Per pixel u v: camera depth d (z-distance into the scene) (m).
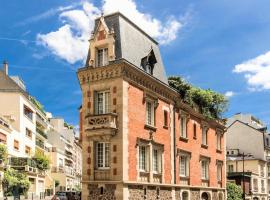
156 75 31.28
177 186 32.38
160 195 29.59
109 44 27.12
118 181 25.14
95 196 25.98
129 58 27.83
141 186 27.08
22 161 54.12
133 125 26.91
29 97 67.50
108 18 28.78
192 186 35.41
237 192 49.62
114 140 25.84
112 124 25.64
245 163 68.56
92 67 27.44
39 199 58.25
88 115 26.64
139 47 29.84
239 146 72.44
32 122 65.69
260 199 66.44
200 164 37.97
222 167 43.94
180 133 34.31
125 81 26.47
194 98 38.56
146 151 28.59
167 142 31.50
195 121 37.94
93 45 27.81
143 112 28.38
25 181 51.09
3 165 47.81
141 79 28.30
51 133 93.06
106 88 26.80
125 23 28.75
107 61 27.48
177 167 32.84
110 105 26.53
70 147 108.44
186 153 34.88
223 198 43.38
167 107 32.12
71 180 97.44
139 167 27.55
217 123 43.00
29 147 63.09
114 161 25.59
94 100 27.22
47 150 83.19
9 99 57.94
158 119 30.36
